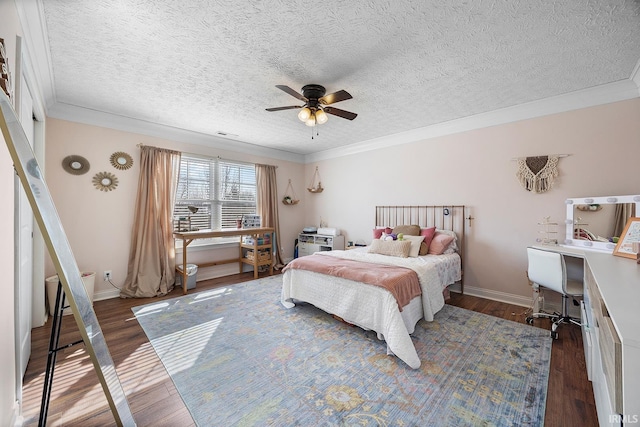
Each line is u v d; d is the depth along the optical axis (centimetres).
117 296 348
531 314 286
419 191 405
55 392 168
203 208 437
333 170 532
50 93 271
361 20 171
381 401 158
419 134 399
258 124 375
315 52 206
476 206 349
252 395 164
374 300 227
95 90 271
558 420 143
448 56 210
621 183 255
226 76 243
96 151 334
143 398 161
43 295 258
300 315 286
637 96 247
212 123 371
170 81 252
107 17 167
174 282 382
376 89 266
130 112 330
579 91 268
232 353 211
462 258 362
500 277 331
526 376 180
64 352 213
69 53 206
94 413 151
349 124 375
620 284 126
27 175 103
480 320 272
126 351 213
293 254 570
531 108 301
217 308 305
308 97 258
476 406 153
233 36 187
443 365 194
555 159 288
